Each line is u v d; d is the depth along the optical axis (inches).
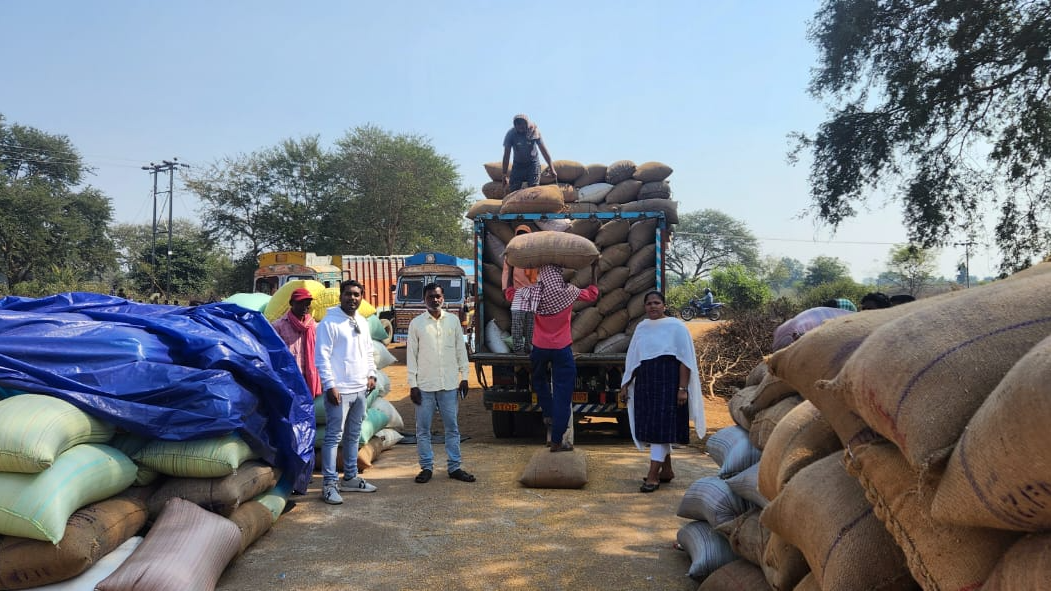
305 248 1916.8
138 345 166.7
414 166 1900.8
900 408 77.2
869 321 105.2
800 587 109.8
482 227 347.9
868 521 94.0
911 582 89.6
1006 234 490.0
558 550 184.1
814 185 526.3
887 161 502.0
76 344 160.4
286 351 210.7
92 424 152.0
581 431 373.4
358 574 167.9
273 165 1904.5
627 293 335.9
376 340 311.0
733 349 581.3
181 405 164.9
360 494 239.1
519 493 240.2
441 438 351.3
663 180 364.2
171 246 1931.6
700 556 158.9
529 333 299.6
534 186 354.6
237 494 170.9
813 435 119.6
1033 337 73.7
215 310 209.3
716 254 3159.5
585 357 321.1
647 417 241.3
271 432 200.2
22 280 1948.8
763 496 138.7
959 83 464.8
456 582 163.2
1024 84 459.2
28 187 2018.9
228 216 1918.1
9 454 132.4
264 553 182.4
